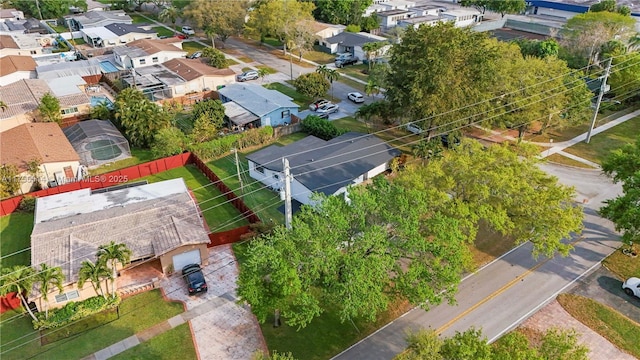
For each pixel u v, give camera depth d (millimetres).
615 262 39125
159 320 33969
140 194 45312
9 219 45656
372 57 88750
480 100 51906
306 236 28625
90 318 34000
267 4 93688
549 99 55062
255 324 33531
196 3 99938
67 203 43875
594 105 68125
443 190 36344
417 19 108375
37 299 33250
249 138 59938
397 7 121750
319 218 30000
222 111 63094
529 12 127250
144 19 130000
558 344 24016
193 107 65125
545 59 61188
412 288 29188
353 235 31156
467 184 36750
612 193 49156
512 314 34094
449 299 30141
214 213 46406
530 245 41344
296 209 46688
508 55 58250
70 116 65625
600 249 40781
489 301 35375
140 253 37562
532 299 35469
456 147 40812
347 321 33531
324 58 97125
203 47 103938
